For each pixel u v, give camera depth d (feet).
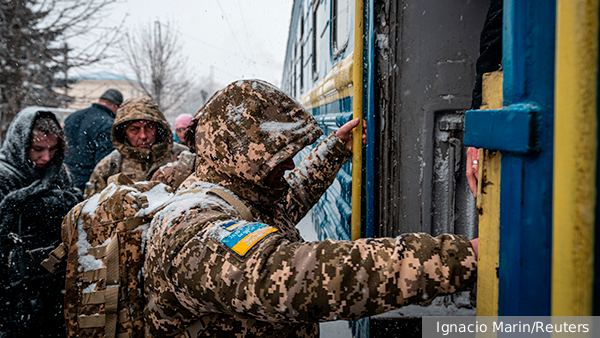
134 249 3.67
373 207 5.21
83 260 3.65
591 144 1.45
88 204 3.94
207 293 2.46
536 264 1.77
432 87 5.15
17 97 20.18
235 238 2.53
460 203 5.33
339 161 4.93
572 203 1.49
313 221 13.26
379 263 2.27
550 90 1.68
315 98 10.71
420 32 5.11
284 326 3.13
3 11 19.71
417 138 5.21
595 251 1.46
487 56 3.22
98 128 10.91
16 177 5.80
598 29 1.43
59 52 21.48
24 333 5.45
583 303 1.47
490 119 2.07
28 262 5.50
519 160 1.88
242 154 3.01
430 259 2.28
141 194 3.99
